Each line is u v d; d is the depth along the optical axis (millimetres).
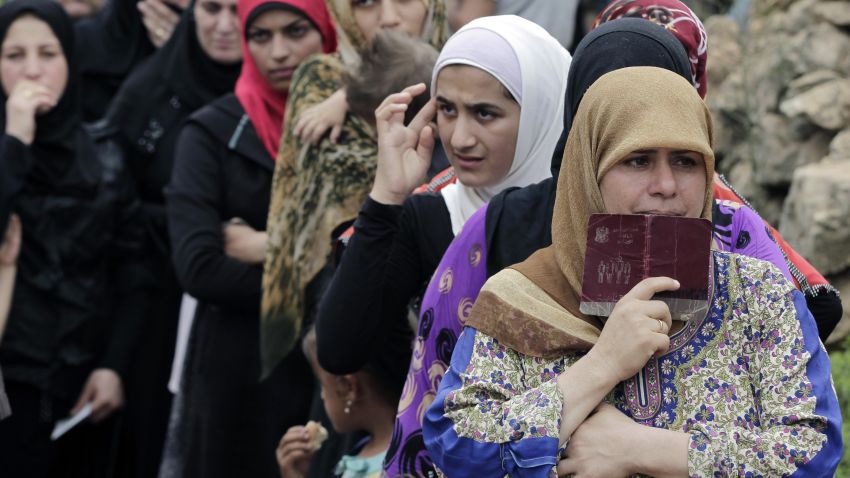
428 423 2979
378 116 4039
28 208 6387
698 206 2895
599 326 2953
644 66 3139
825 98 5980
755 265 2943
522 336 2934
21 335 6332
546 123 3834
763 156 6203
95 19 8281
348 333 3865
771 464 2727
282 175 5266
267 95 5863
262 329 5266
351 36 5324
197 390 5676
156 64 7039
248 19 5738
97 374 6730
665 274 2826
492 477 2850
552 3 6508
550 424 2791
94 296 6578
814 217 5582
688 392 2855
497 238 3402
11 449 6340
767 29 6480
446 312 3477
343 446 4738
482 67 3760
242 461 5543
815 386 2811
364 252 3861
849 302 5602
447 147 3881
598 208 2914
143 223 6828
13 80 6461
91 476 6883
